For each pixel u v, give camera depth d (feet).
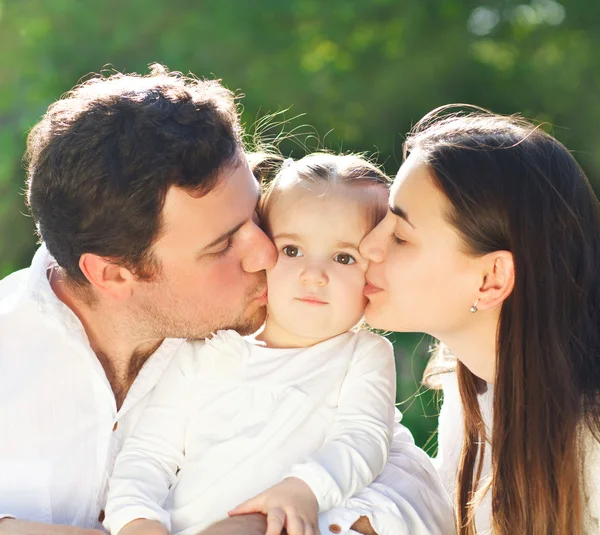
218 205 6.67
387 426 6.61
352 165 7.14
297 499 5.99
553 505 6.16
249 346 6.84
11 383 6.93
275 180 7.22
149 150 6.55
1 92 20.71
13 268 19.69
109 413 6.97
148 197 6.55
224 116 6.86
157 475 6.58
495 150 6.48
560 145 6.79
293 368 6.71
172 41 21.65
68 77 21.31
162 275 6.79
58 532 6.31
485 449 7.24
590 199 6.77
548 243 6.37
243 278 6.93
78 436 7.00
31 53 21.16
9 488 6.90
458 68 23.91
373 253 6.68
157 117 6.64
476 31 24.47
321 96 23.22
